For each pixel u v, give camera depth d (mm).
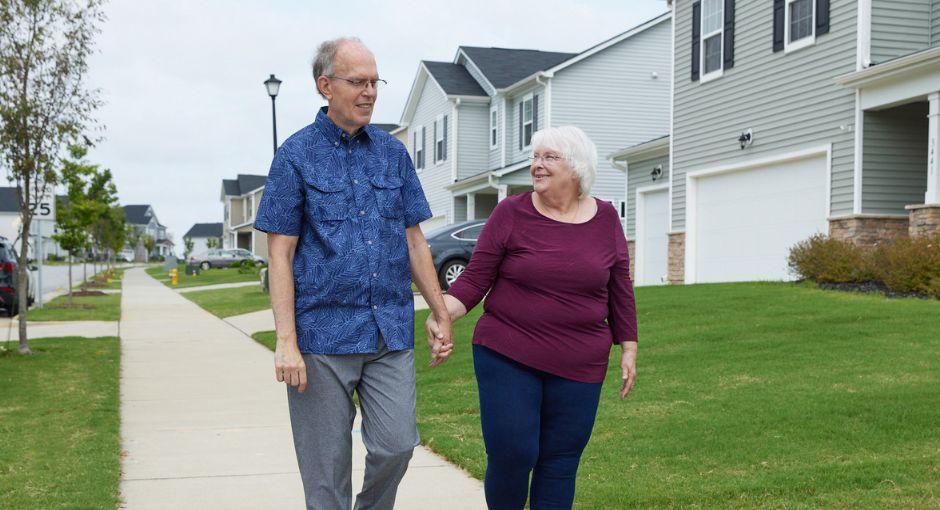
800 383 6988
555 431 3600
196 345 12898
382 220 3371
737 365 7859
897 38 13438
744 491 4543
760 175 15648
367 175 3383
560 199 3596
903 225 13398
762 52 15438
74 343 12430
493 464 3574
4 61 9961
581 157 3557
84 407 7441
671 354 8602
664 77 26734
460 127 29078
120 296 27516
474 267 3635
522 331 3510
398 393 3367
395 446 3350
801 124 14516
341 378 3305
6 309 17297
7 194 82750
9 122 10219
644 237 20578
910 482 4582
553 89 25766
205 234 135125
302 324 3287
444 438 6129
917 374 7016
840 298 11148
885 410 5965
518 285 3551
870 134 13289
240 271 44531
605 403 6867
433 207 31234
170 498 4926
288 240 3289
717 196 16891
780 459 5113
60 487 4918
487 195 29328
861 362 7562
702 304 11398
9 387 8453
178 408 7738
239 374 9898
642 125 26547
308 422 3338
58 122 10586
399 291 3412
